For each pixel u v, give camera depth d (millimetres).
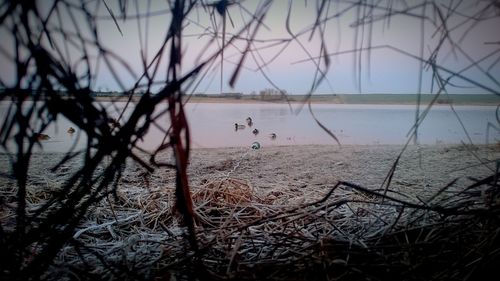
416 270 1170
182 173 917
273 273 1153
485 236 1257
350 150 5133
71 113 857
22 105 833
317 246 1307
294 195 2617
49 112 854
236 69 822
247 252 1403
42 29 784
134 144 915
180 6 773
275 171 3693
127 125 868
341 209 2059
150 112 858
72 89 821
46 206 1049
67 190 991
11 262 1012
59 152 3898
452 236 1263
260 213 1977
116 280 1142
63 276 1192
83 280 1149
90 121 870
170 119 859
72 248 1470
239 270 1196
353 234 1568
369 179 3320
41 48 786
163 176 3115
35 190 2547
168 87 811
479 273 1129
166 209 1996
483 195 1286
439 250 1281
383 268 1204
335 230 1628
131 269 1244
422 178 3322
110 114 876
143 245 1515
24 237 1034
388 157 4492
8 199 2092
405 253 1268
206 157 4453
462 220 1306
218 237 1487
